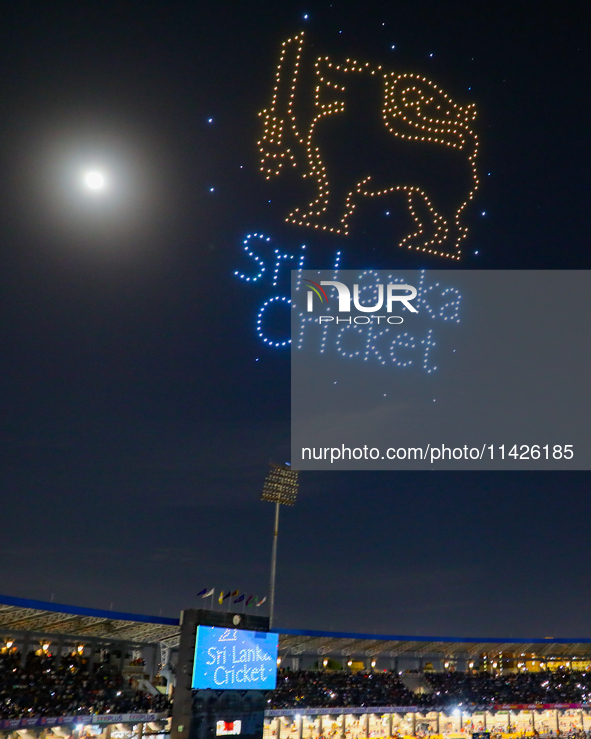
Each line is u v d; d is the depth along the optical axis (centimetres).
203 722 4231
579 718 7000
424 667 7231
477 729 6531
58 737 4266
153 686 5134
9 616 4234
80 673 4775
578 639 6731
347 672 6538
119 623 4631
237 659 4462
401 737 6075
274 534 5012
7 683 4178
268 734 5653
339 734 5925
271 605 4822
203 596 4509
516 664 7688
